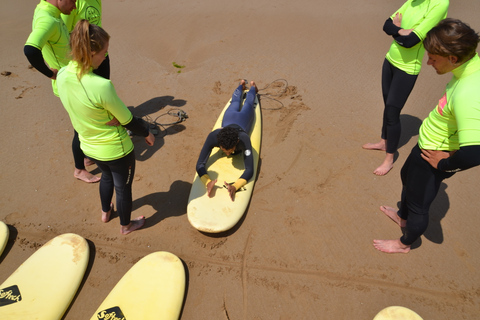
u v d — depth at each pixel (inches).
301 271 117.6
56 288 109.7
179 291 109.3
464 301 107.7
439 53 78.6
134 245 127.2
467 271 115.1
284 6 319.0
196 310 108.2
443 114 86.7
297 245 125.6
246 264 120.3
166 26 289.1
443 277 113.8
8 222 135.5
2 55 249.0
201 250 125.2
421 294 110.0
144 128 105.7
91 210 140.2
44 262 116.3
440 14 121.0
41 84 217.3
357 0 324.5
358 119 184.2
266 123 183.2
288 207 139.3
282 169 156.6
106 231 132.0
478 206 136.1
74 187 150.1
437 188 98.3
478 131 73.8
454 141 89.6
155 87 215.3
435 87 205.6
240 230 131.3
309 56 243.3
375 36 265.1
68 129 181.6
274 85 213.3
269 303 109.6
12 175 155.3
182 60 243.8
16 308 103.9
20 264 122.0
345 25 282.2
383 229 130.0
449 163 83.1
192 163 161.6
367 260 119.9
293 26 284.2
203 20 297.4
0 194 146.6
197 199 134.6
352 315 106.1
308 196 143.6
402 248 119.5
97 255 123.9
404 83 134.5
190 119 188.7
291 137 173.9
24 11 320.5
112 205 140.9
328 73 223.9
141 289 109.1
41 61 121.0
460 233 126.6
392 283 113.2
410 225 108.0
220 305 109.3
